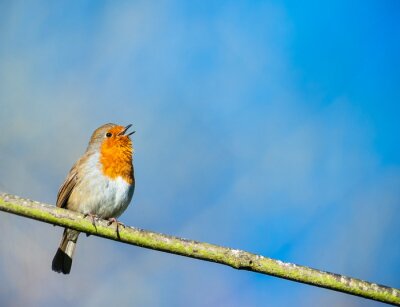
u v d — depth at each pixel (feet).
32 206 26.35
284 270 26.25
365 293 26.00
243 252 26.58
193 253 26.55
